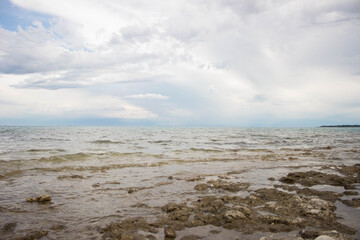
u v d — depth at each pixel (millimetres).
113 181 9656
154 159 16281
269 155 19125
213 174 11367
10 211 6145
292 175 11062
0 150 19688
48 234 4906
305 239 4723
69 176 10383
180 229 5184
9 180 9438
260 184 9539
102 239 4715
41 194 7719
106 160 15492
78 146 25109
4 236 4750
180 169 12625
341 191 8641
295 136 52625
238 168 13109
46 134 48438
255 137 47031
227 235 4945
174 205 6555
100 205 6754
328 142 35906
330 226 5398
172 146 27047
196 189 8562
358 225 5531
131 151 21344
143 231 5043
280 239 4695
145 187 8766
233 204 6879
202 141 35094
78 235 4883
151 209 6473
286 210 6316
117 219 5750
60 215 5961
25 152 18656
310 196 7781
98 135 48969
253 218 5801
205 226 5371
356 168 12984
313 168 13445
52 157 15656
